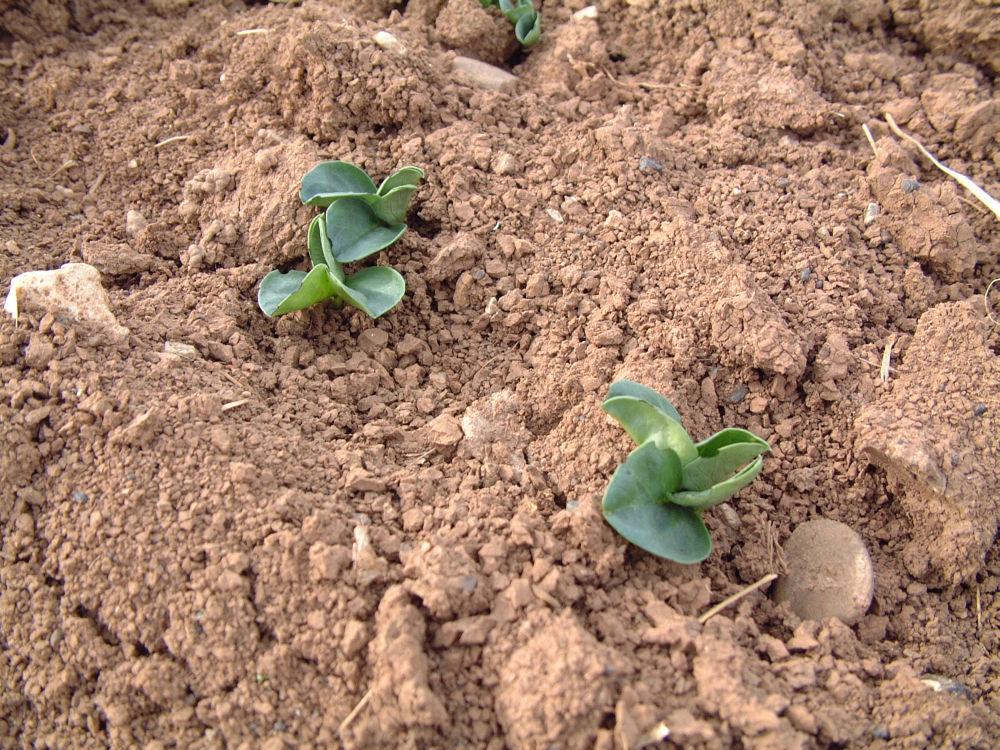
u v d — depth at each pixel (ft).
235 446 0.92
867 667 0.86
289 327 1.07
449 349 1.09
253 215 1.13
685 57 1.36
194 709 0.83
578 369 1.03
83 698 0.86
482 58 1.39
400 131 1.22
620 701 0.76
